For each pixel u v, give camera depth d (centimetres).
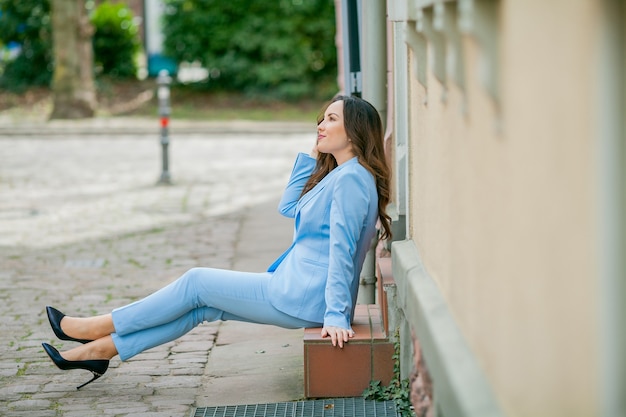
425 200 383
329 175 453
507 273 227
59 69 2348
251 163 1552
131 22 2723
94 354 462
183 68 2823
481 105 252
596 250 167
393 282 453
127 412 445
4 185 1304
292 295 446
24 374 508
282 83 2592
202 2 2553
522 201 211
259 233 941
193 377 498
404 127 495
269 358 528
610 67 164
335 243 435
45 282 740
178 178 1370
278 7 2531
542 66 194
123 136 2045
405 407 416
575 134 175
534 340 204
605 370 167
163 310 453
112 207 1116
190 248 872
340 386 445
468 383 256
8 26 2620
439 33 300
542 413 200
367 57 566
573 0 175
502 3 223
